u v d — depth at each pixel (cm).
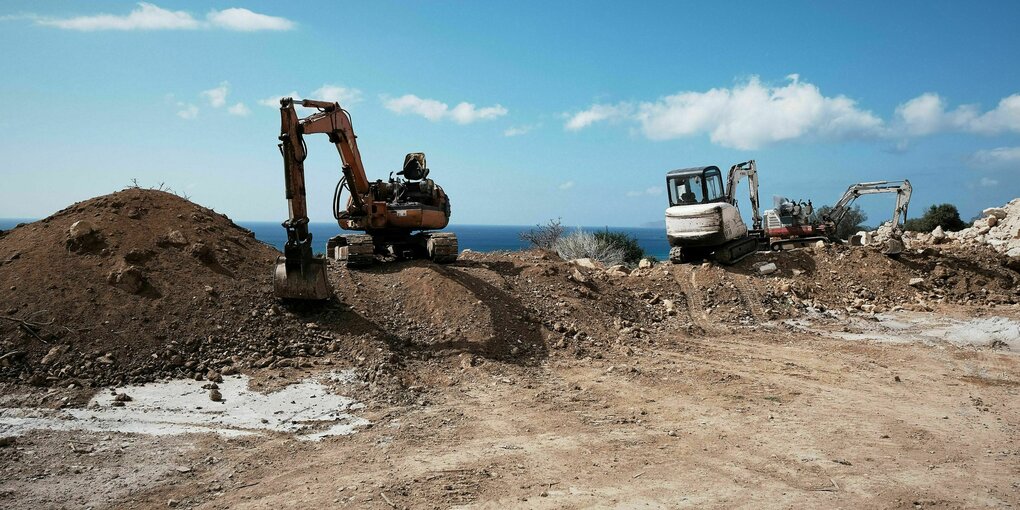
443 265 1450
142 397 808
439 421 760
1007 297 1598
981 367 1032
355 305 1138
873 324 1409
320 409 793
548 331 1173
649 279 1677
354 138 1387
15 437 674
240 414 768
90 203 1204
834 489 572
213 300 1038
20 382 820
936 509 532
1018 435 716
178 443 678
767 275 1733
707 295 1598
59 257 1038
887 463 634
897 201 1945
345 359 976
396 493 562
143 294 1005
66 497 550
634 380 952
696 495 561
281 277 1055
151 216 1188
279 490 569
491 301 1208
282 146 1055
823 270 1758
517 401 844
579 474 608
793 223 2084
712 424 757
